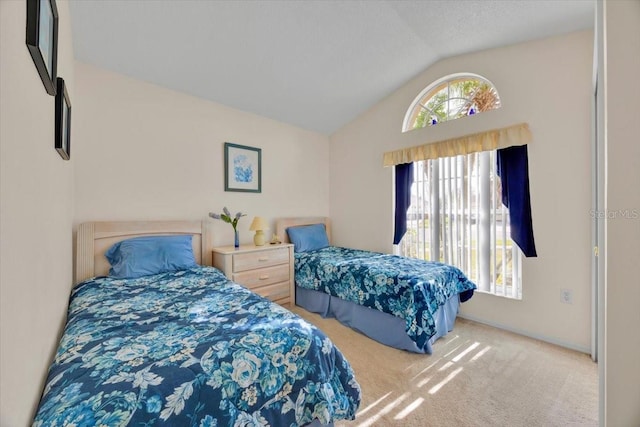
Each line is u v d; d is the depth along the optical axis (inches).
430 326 77.8
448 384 68.2
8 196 22.1
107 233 87.4
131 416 28.5
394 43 96.9
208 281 78.2
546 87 88.3
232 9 74.3
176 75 97.3
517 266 96.0
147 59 88.2
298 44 90.5
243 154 125.8
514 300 95.8
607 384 27.6
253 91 112.9
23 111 26.3
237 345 41.0
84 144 86.1
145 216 98.1
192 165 110.2
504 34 89.2
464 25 86.4
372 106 140.5
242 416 35.9
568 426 54.5
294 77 107.7
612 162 26.8
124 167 93.7
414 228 125.4
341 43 93.0
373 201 141.6
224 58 92.0
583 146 82.0
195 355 37.9
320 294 113.3
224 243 119.3
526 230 91.9
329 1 75.9
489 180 102.0
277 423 39.1
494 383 68.4
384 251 136.9
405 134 126.6
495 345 87.2
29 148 28.5
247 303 59.9
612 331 27.1
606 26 27.1
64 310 57.9
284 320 50.4
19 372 24.5
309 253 130.7
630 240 26.1
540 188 89.6
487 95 104.0
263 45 88.7
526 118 92.1
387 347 87.2
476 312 105.2
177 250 91.3
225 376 36.3
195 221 106.6
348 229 154.1
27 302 27.4
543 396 63.3
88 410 28.0
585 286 82.4
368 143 143.0
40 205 33.8
